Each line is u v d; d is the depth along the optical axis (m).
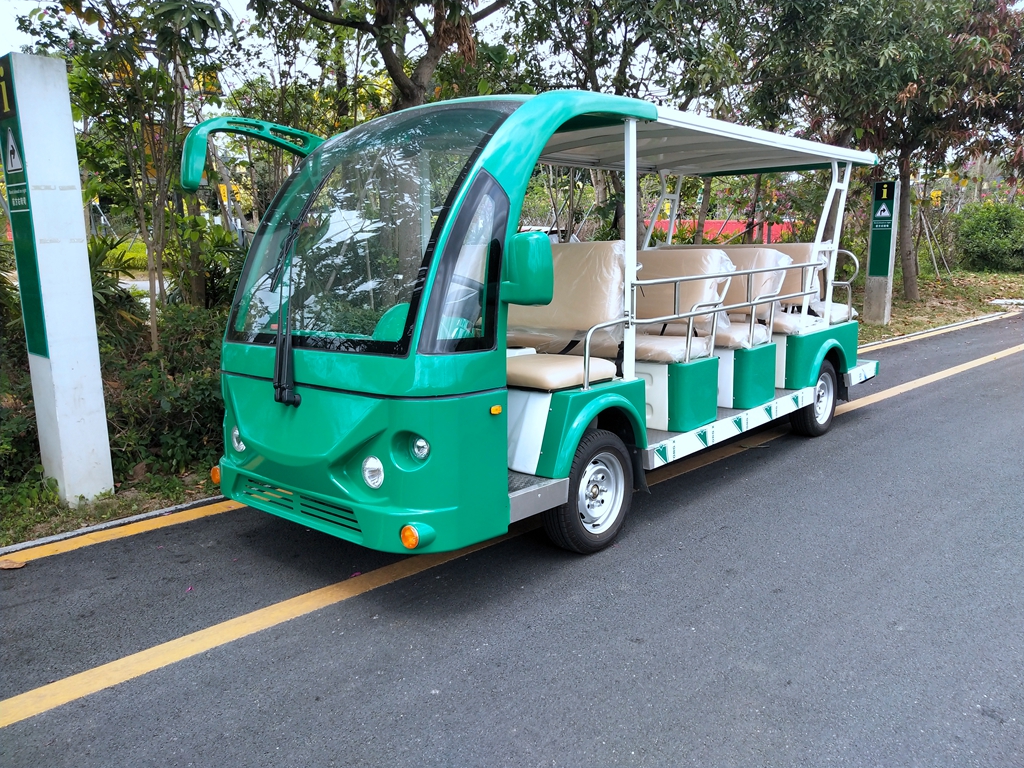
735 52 9.11
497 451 3.35
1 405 5.13
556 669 3.03
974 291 16.47
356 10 7.48
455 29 6.74
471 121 3.59
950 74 11.27
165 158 6.64
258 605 3.53
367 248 3.48
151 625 3.34
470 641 3.23
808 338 6.00
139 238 9.34
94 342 4.54
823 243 6.55
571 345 4.59
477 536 3.29
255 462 3.67
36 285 4.33
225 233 8.42
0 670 2.99
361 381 3.20
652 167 6.46
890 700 2.82
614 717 2.72
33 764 2.47
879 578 3.83
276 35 7.15
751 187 13.48
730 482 5.37
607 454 4.13
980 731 2.65
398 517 3.13
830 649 3.18
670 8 7.72
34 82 4.11
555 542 4.04
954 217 20.22
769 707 2.78
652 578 3.84
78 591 3.64
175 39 5.52
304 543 4.23
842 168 7.05
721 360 5.35
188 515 4.61
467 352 3.19
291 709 2.76
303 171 4.12
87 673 2.97
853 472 5.54
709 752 2.54
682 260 5.35
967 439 6.31
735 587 3.74
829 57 9.00
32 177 4.16
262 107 7.56
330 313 3.45
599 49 8.92
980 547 4.19
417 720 2.70
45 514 4.45
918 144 13.41
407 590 3.70
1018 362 9.52
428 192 3.40
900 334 11.79
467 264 3.24
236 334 3.86
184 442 5.25
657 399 4.69
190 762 2.48
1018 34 11.72
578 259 4.51
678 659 3.10
